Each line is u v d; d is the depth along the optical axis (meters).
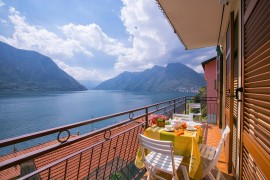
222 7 3.04
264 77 1.13
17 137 1.11
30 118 101.62
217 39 5.10
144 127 3.19
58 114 114.25
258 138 1.27
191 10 3.19
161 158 2.24
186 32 4.44
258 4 1.22
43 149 1.26
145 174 2.75
